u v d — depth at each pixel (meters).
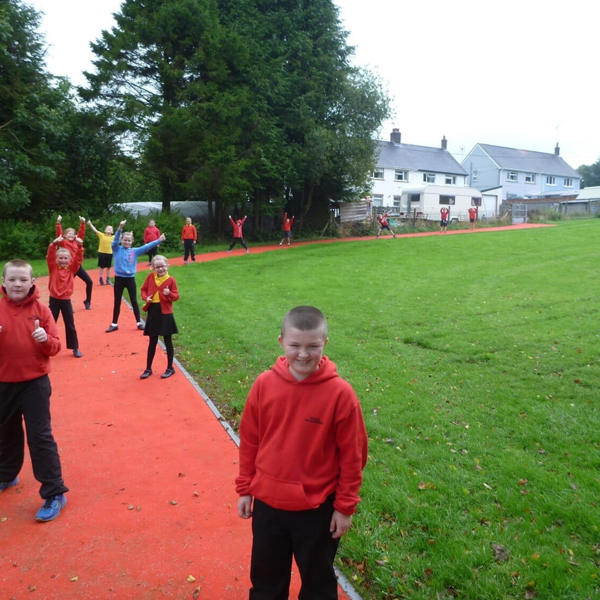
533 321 10.23
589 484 4.25
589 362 7.64
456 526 3.66
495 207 47.09
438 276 15.87
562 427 5.42
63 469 4.47
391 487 4.19
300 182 30.28
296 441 2.32
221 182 25.81
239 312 11.10
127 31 25.34
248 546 3.45
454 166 53.53
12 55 25.30
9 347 3.64
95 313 11.02
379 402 6.15
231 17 29.06
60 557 3.32
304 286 14.29
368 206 37.81
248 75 27.80
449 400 6.24
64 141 25.62
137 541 3.49
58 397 6.17
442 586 3.06
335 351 8.36
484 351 8.31
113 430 5.27
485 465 4.61
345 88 30.03
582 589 3.03
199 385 6.77
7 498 4.02
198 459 4.68
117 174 30.09
